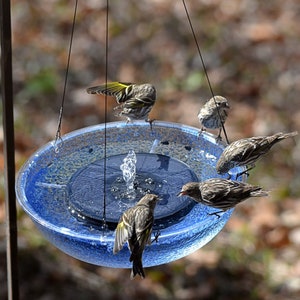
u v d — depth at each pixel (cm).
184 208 777
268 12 2105
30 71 1830
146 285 1243
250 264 1285
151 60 1892
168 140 937
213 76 1816
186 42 1961
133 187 817
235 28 2020
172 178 839
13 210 737
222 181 761
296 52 1912
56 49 1933
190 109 1698
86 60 1892
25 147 1557
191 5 2134
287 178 1484
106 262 715
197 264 1282
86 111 1691
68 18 2072
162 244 690
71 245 705
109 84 945
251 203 1412
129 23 2050
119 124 936
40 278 1237
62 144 889
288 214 1382
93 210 774
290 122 1650
